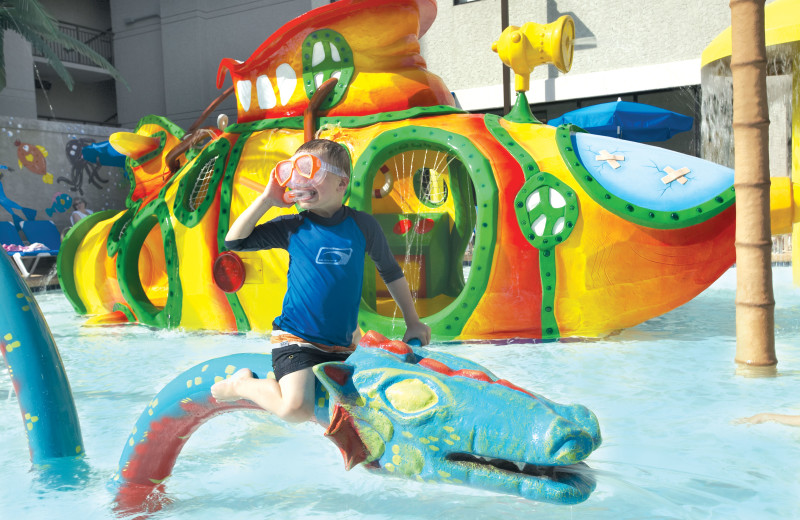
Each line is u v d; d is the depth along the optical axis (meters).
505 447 1.81
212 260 6.17
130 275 7.17
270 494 2.52
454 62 17.72
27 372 2.93
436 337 5.49
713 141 9.88
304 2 21.31
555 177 5.34
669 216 5.07
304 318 2.29
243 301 6.05
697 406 3.45
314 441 3.20
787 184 5.24
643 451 2.78
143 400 4.02
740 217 4.13
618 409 3.44
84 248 7.86
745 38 4.02
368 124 5.92
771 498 2.28
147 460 2.61
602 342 5.33
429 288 6.75
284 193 2.36
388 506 2.35
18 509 2.46
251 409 2.42
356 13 6.12
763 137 4.04
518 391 1.92
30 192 18.03
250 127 6.46
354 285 2.35
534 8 16.77
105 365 5.05
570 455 1.70
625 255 5.21
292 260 2.36
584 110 13.38
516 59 5.96
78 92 26.75
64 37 18.39
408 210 7.81
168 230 6.47
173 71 23.42
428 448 1.96
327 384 2.04
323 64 6.26
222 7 22.55
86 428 3.47
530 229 5.31
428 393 1.94
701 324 6.14
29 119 18.09
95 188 19.81
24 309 2.96
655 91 15.79
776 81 8.01
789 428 3.03
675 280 5.25
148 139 7.59
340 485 2.59
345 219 2.40
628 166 5.41
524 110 6.09
